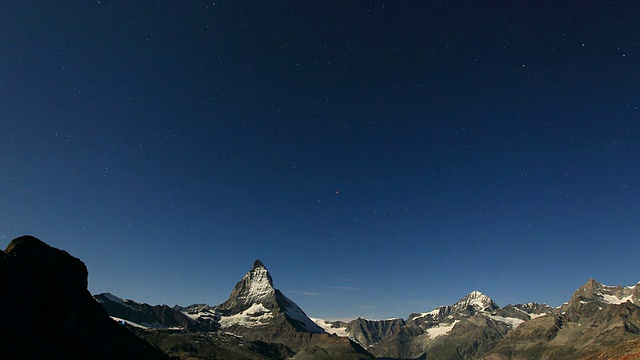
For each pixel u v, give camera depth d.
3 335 150.00
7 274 169.38
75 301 195.75
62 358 162.62
